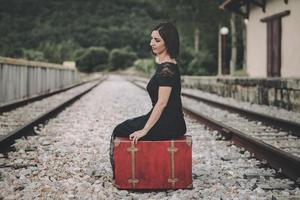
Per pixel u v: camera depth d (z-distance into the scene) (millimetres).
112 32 172000
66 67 33375
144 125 5141
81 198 4434
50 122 11094
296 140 8359
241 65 45156
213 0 46969
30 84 19484
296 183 5051
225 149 7266
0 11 161500
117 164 4996
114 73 127312
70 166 5984
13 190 4719
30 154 6809
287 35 19656
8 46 54062
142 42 160625
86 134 9031
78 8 190125
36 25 162875
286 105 14008
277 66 20641
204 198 4449
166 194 4855
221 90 22625
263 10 22172
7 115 12742
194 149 7227
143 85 36219
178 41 5102
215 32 46469
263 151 6453
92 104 16922
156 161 4984
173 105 5098
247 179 5258
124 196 4668
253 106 15812
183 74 41219
